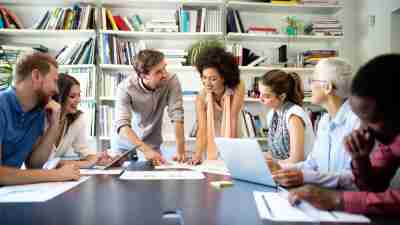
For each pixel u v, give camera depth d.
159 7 3.42
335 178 1.05
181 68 3.23
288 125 1.74
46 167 1.48
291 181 1.06
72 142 1.96
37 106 1.46
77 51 3.18
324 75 1.30
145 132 2.21
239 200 0.92
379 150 0.93
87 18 3.19
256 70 3.42
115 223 0.71
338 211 0.78
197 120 2.13
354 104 0.75
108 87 3.21
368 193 0.78
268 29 3.32
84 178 1.26
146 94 2.11
